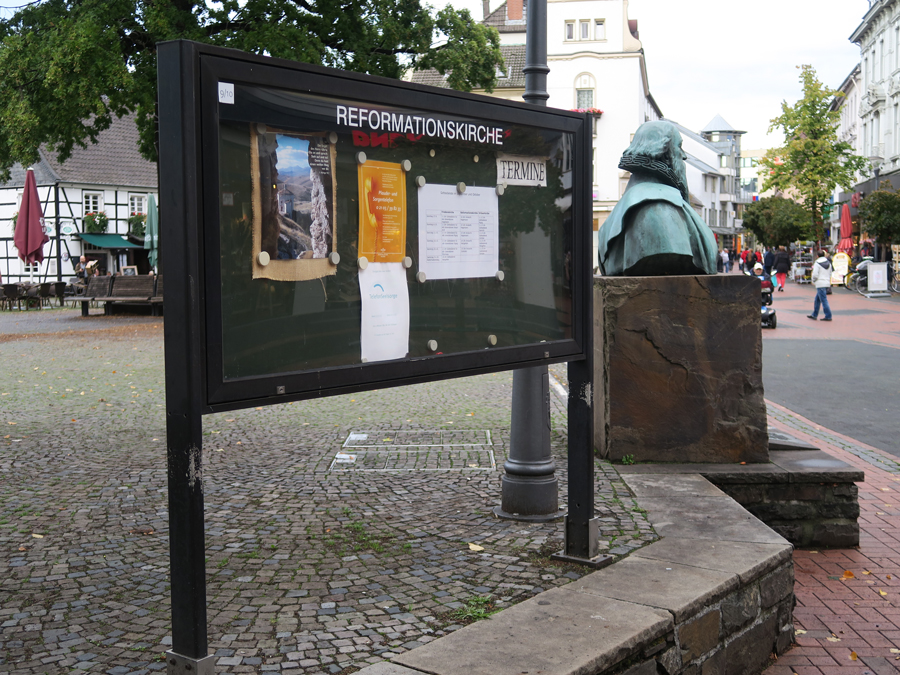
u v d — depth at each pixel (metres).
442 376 3.62
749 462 6.06
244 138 2.78
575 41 51.97
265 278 2.88
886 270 32.72
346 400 10.67
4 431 8.39
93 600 3.86
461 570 4.18
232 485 6.16
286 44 20.78
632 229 6.34
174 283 2.55
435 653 3.08
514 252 4.06
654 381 6.12
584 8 51.72
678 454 6.12
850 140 65.31
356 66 23.41
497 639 3.20
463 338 3.79
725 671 3.78
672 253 6.15
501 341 3.99
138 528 5.05
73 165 47.59
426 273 3.61
